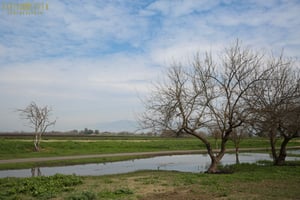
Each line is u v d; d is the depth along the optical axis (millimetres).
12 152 42781
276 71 25859
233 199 12781
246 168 25703
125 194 13883
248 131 26766
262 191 14594
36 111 49844
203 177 19672
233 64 23547
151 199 12922
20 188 14719
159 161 38344
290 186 16078
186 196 13500
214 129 25000
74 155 41250
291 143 74062
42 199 12961
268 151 54000
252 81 23266
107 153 45656
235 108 23359
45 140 57938
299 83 25734
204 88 23438
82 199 12383
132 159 40750
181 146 65062
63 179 17500
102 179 19344
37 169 29484
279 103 24406
